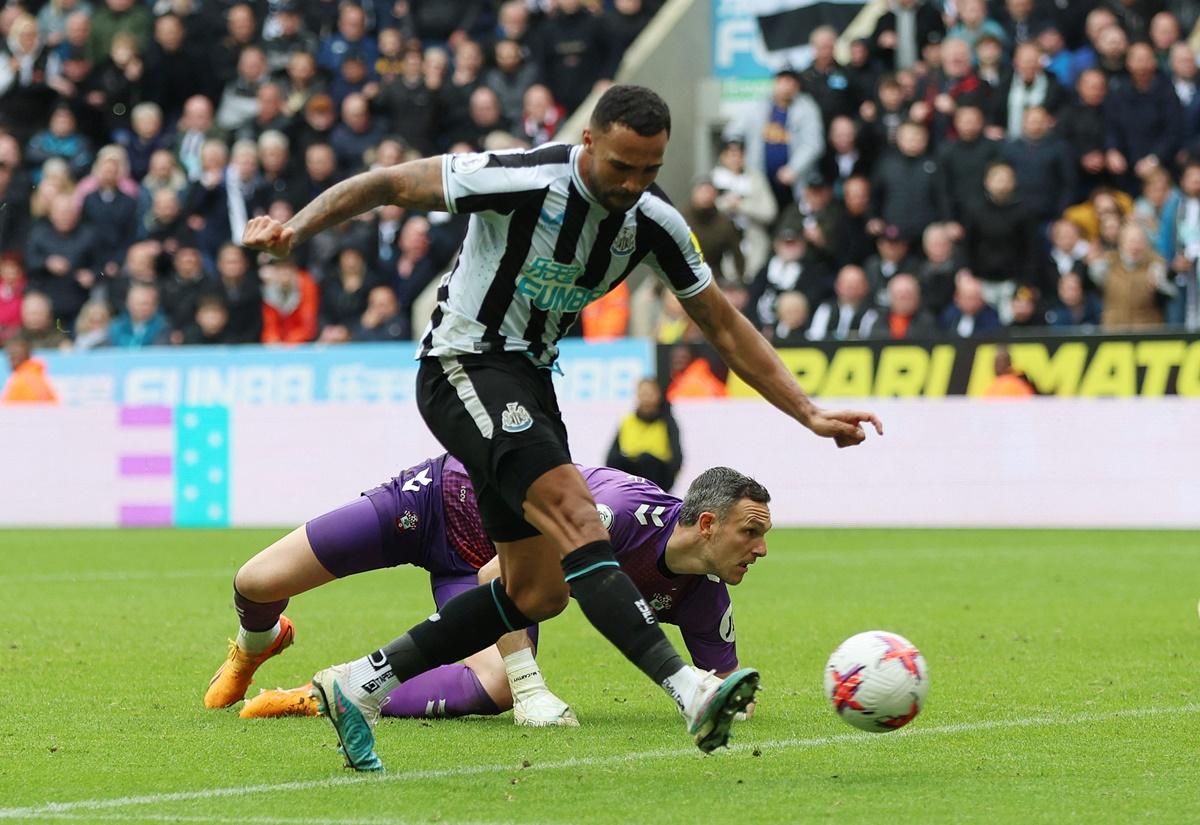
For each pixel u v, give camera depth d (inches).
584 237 378.3
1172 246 1368.1
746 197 1519.4
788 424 1307.8
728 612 489.1
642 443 1242.0
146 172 1654.8
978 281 1358.3
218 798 368.2
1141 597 841.5
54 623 745.6
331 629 728.3
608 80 1612.9
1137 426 1247.5
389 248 1508.4
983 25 1521.9
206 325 1489.9
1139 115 1419.8
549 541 391.9
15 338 1466.5
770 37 1721.2
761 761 412.8
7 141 1679.4
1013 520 1275.8
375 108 1588.3
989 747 432.8
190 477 1405.0
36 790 379.2
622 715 495.2
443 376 386.3
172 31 1700.3
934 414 1286.9
